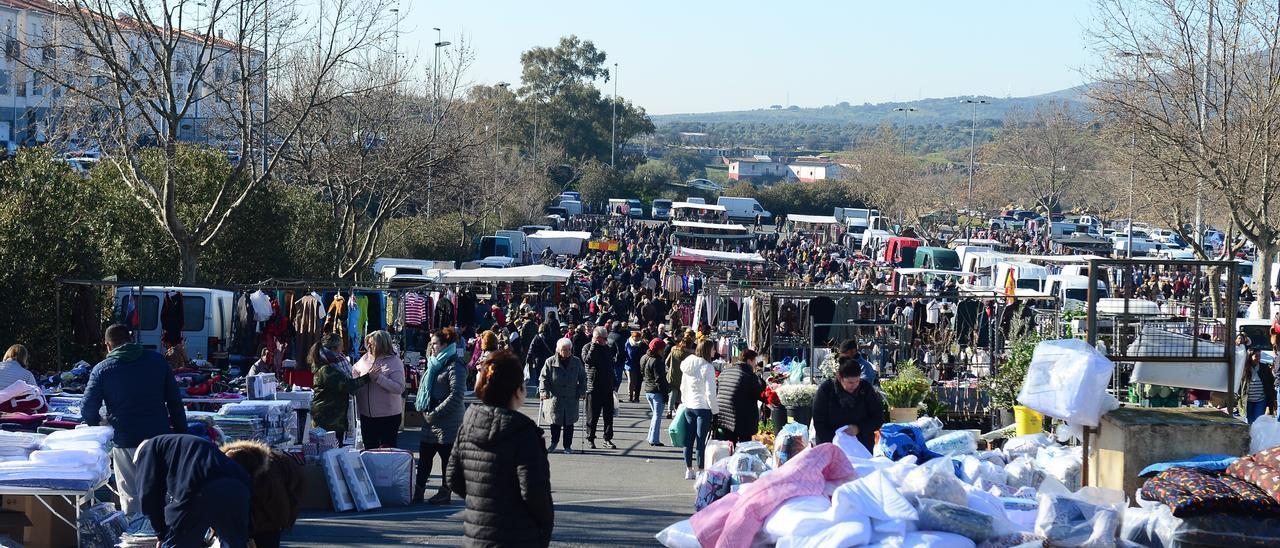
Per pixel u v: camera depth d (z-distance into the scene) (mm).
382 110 37281
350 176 36156
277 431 11258
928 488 8102
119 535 8477
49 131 27734
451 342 11602
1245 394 18375
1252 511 7848
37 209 19922
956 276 48781
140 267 26984
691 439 13625
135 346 9070
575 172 129500
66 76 24672
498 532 5863
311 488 11273
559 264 58656
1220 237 78500
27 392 10812
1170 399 14734
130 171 26906
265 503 7648
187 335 20594
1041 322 18281
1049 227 95000
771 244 78562
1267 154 28812
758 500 8312
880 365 19781
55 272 19484
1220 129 28953
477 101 61812
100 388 8914
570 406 15812
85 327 19203
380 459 11539
